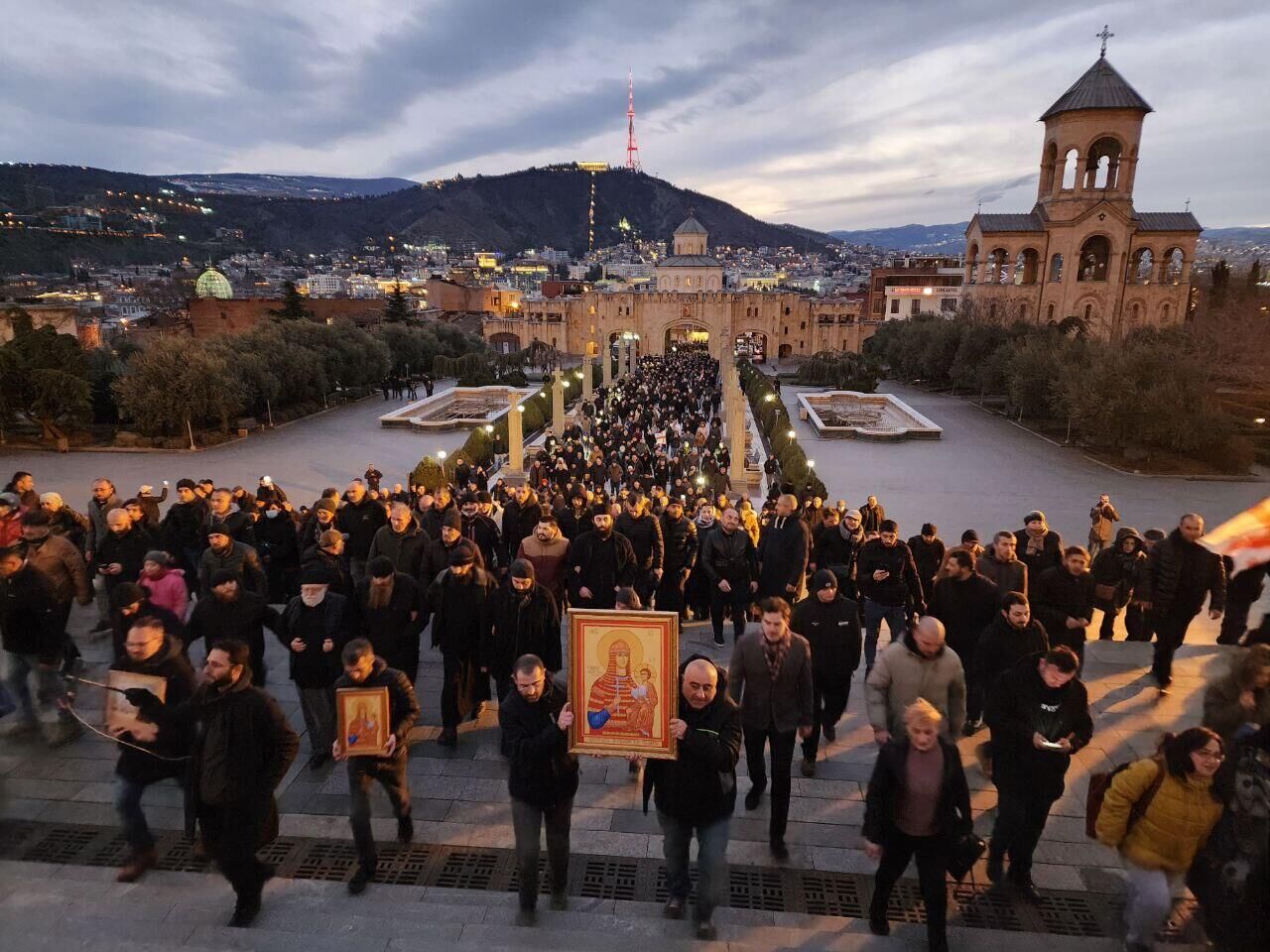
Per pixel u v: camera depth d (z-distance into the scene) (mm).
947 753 4898
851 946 4988
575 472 22094
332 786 7133
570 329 98000
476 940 4906
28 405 32625
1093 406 31969
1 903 5270
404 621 7734
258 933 4695
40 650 7480
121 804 5793
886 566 8914
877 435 37562
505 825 6574
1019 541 10227
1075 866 6066
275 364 41125
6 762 7305
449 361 60938
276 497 12906
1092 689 8867
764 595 9422
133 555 10156
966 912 5566
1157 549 8688
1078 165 63000
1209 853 4422
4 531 9758
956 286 92750
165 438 34312
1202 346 39375
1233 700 5418
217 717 5141
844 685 7477
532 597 7477
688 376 60281
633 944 4836
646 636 5059
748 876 5992
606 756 5180
